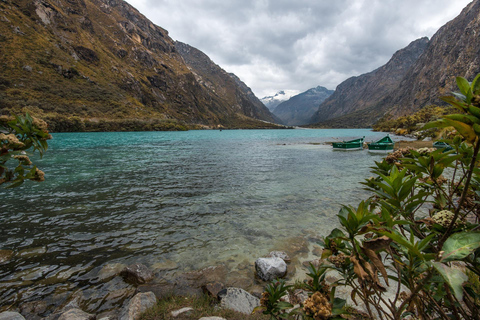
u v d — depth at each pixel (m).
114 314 4.25
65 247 6.70
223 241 7.06
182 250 6.55
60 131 85.88
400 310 1.37
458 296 0.89
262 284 5.12
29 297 4.69
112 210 9.62
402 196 1.57
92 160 23.84
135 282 5.19
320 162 23.58
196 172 18.00
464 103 1.06
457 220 1.47
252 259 6.10
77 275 5.44
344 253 1.78
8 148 1.72
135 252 6.47
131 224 8.28
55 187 13.20
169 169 19.23
